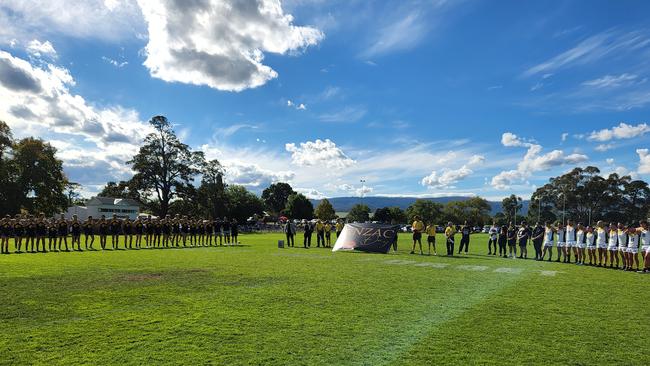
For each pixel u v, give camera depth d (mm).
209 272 17062
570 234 24234
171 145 77938
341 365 6641
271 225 94750
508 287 14266
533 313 10367
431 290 13352
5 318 9391
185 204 84312
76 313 9875
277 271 17578
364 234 30688
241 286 13719
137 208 101250
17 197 58062
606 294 13289
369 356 7078
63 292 12500
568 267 21688
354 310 10367
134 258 22844
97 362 6664
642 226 20500
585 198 125000
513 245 27469
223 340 7855
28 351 7168
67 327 8664
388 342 7852
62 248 30172
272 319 9406
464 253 30172
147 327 8688
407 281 15203
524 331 8727
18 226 26547
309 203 135125
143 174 75750
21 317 9477
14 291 12617
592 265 23031
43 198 62250
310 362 6758
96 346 7457
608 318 9969
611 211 124312
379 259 24047
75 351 7184
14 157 59812
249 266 19328
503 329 8852
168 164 77875
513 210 160000
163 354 7055
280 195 167625
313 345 7609
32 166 60719
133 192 76938
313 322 9180
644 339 8281
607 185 121875
